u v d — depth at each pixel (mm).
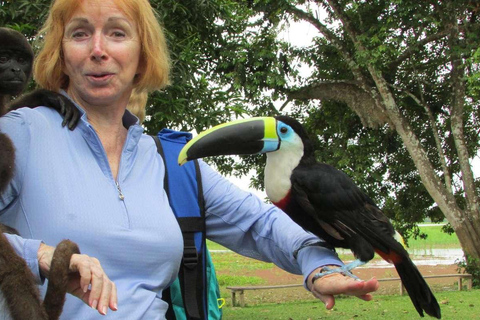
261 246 2609
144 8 2275
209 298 2654
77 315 1953
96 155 2129
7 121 2092
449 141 15680
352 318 9312
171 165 2484
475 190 13977
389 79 15367
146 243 2082
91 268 1625
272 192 2545
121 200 2104
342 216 2457
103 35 2176
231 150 2410
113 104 2268
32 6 7152
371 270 15664
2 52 3287
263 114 14109
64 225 1964
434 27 14773
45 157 2047
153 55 2342
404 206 15695
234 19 10453
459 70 13867
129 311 2006
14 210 2053
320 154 15672
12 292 1762
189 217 2469
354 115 15719
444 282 14250
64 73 2348
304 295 12500
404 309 10000
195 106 8258
